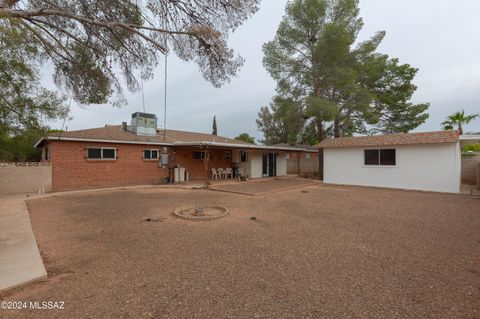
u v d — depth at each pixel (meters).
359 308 2.37
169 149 15.34
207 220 5.92
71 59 5.64
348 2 15.71
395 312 2.30
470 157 14.71
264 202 8.54
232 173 18.08
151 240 4.45
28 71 6.88
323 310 2.33
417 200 9.02
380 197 9.74
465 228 5.26
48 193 10.59
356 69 16.75
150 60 5.92
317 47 15.82
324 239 4.52
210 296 2.58
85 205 7.86
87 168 12.16
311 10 15.87
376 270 3.22
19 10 3.80
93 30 5.19
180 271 3.18
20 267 3.21
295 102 17.48
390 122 19.75
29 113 7.59
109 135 13.73
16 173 10.40
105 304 2.41
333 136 21.27
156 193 10.76
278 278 2.99
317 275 3.08
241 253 3.82
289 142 24.84
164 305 2.40
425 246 4.14
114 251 3.90
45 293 2.64
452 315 2.26
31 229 5.06
